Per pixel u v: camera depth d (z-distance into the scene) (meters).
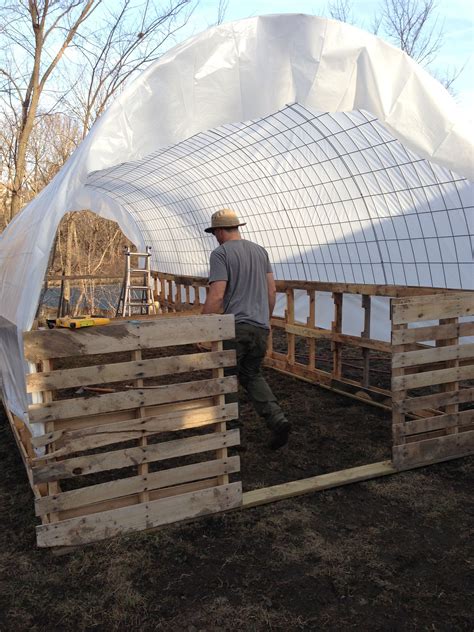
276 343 9.16
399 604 2.60
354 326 8.35
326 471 4.13
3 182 14.91
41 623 2.50
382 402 5.52
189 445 3.24
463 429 4.35
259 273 4.25
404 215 6.48
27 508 3.61
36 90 10.86
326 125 5.70
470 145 3.91
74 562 2.90
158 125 3.71
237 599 2.65
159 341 3.11
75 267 16.39
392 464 4.01
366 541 3.13
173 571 2.86
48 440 2.87
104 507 3.08
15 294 4.07
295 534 3.20
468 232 5.83
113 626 2.47
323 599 2.65
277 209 8.23
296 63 3.86
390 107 3.88
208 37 3.76
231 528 3.26
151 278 11.80
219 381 3.29
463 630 2.42
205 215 9.75
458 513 3.43
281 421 4.11
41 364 2.94
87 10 11.33
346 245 7.62
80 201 11.12
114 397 3.01
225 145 6.74
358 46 3.81
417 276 6.75
